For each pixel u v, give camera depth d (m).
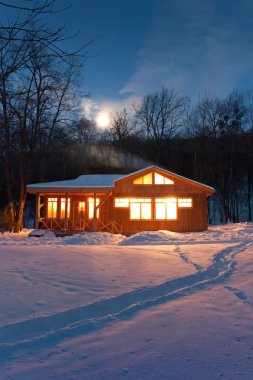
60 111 26.75
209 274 8.14
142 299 6.00
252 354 3.72
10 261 9.29
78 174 46.62
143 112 51.53
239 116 44.81
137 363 3.52
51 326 4.65
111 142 50.97
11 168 27.61
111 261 9.58
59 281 6.95
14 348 3.88
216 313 5.14
